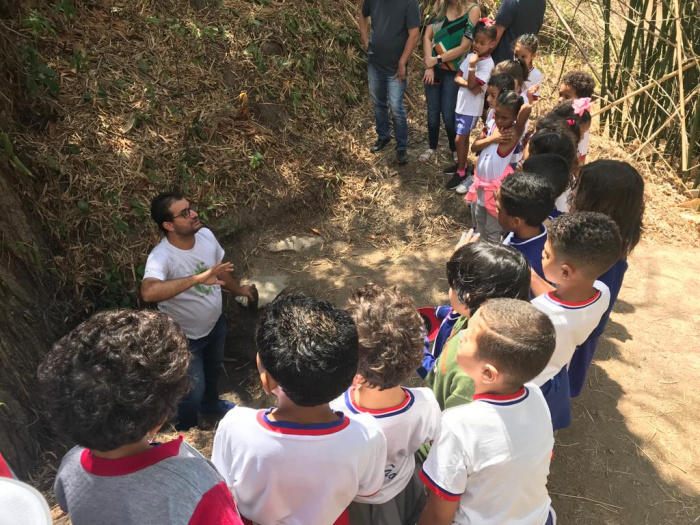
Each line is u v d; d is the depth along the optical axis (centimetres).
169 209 291
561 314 205
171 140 422
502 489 154
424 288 409
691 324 371
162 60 448
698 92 489
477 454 152
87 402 112
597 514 253
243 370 400
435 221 470
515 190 241
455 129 484
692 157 518
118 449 120
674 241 457
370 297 170
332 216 475
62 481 122
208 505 117
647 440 290
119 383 113
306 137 497
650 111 535
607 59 535
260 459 141
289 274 427
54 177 376
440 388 201
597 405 311
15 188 344
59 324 346
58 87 393
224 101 461
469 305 197
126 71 430
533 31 455
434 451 158
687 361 341
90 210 380
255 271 430
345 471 144
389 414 166
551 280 211
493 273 191
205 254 315
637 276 418
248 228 445
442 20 448
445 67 456
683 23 495
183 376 125
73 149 386
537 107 584
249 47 493
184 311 310
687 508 256
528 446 154
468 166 503
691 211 486
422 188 489
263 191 453
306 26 540
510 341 146
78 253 372
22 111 378
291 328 141
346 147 511
